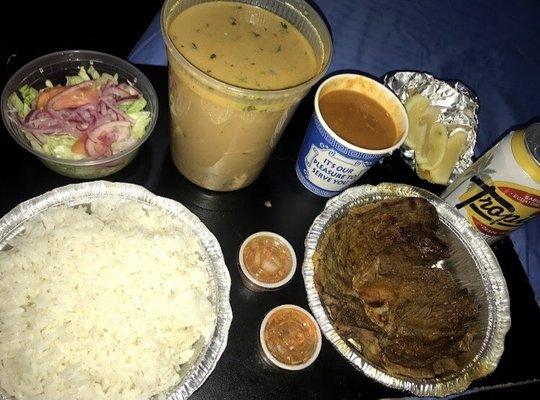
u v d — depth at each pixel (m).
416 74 0.46
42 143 0.34
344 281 0.33
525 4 0.67
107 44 0.64
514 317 0.39
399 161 0.44
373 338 0.32
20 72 0.35
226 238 0.36
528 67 0.59
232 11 0.32
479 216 0.37
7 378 0.26
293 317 0.33
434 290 0.33
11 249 0.30
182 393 0.27
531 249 0.46
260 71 0.30
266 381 0.31
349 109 0.35
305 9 0.31
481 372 0.32
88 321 0.28
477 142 0.50
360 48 0.52
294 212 0.39
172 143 0.36
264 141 0.32
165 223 0.33
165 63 0.43
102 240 0.31
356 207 0.37
